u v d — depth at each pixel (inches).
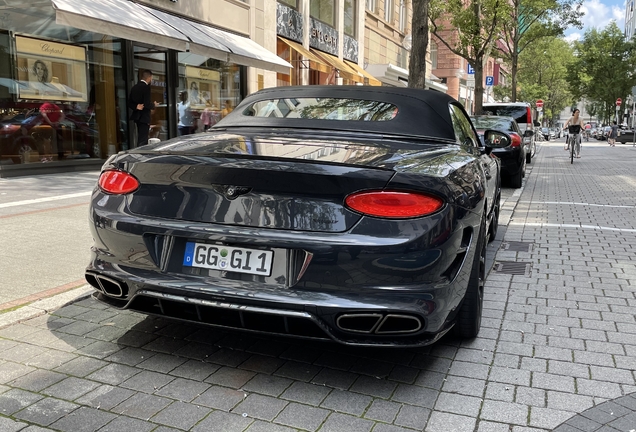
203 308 109.7
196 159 110.8
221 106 620.1
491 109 783.1
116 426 95.7
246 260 106.7
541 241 256.2
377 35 1110.4
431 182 106.0
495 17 826.2
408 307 101.7
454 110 164.4
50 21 420.2
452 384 113.7
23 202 294.8
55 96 428.5
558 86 2792.8
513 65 1304.1
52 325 138.8
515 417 101.1
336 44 899.4
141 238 112.9
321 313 102.0
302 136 135.2
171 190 112.6
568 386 113.4
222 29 593.6
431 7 842.2
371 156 114.1
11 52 392.2
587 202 390.3
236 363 121.2
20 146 401.7
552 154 1069.8
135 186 116.3
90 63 457.1
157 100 524.7
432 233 103.4
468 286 129.2
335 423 98.2
